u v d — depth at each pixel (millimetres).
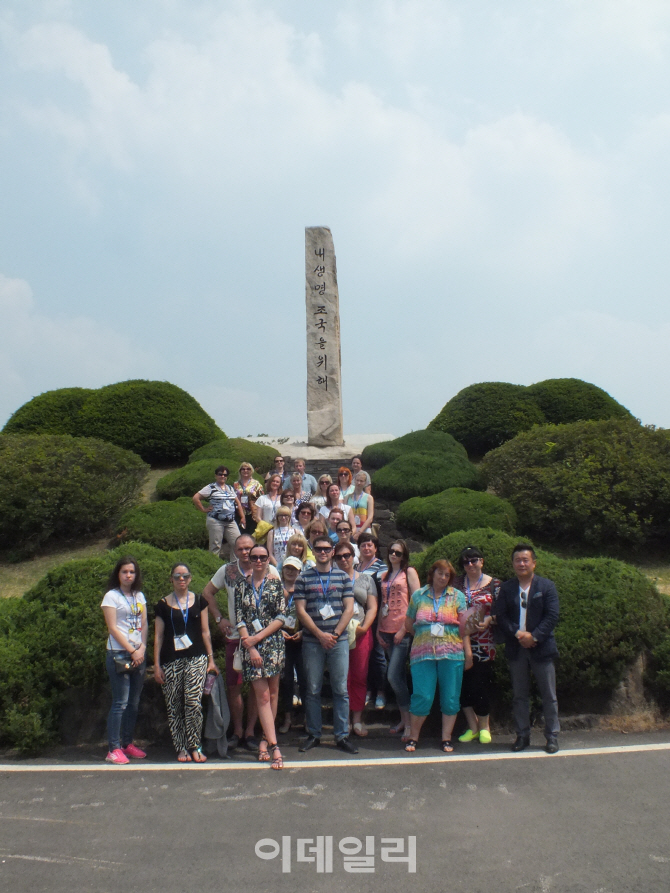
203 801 4695
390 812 4496
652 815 4395
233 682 5758
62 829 4332
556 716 5543
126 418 15898
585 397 17062
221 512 9648
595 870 3807
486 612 5719
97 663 5867
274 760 5281
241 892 3676
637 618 6297
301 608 5734
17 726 5566
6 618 6328
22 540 10656
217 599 6625
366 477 9789
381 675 6512
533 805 4555
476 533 6988
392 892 3660
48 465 11094
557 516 10555
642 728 6043
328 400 17234
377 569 6484
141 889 3699
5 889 3701
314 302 17281
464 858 3945
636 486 10336
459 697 5715
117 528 10891
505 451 12523
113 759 5426
